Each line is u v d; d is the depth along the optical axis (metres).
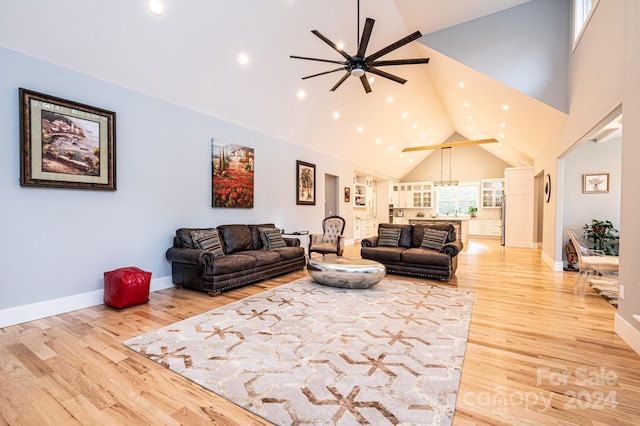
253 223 5.33
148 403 1.58
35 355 2.08
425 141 10.66
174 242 3.94
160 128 3.82
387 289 3.85
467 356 2.10
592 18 3.32
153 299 3.43
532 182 8.35
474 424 1.42
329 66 4.82
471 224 11.37
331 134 6.89
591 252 4.78
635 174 2.27
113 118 3.29
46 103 2.79
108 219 3.32
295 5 3.61
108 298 3.10
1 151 2.56
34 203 2.77
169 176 3.95
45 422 1.44
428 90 7.24
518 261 6.07
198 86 3.99
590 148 5.50
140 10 2.89
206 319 2.77
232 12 3.34
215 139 4.55
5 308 2.61
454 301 3.34
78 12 2.66
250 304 3.21
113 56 3.12
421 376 1.82
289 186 6.20
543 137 5.80
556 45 4.29
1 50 2.54
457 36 4.79
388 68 5.64
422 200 12.24
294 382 1.76
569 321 2.78
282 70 4.46
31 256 2.75
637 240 2.22
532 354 2.13
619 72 2.63
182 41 3.36
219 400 1.60
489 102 5.76
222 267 3.59
